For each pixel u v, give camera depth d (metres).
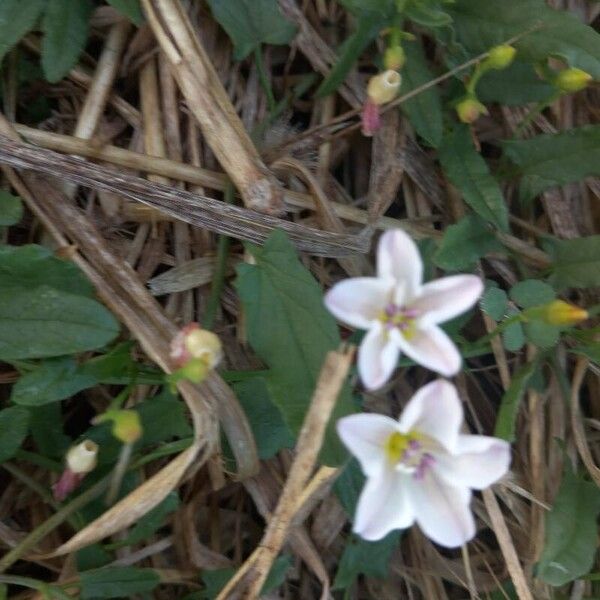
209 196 0.17
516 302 0.17
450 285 0.12
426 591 0.17
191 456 0.14
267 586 0.15
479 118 0.19
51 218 0.15
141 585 0.15
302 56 0.18
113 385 0.16
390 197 0.17
